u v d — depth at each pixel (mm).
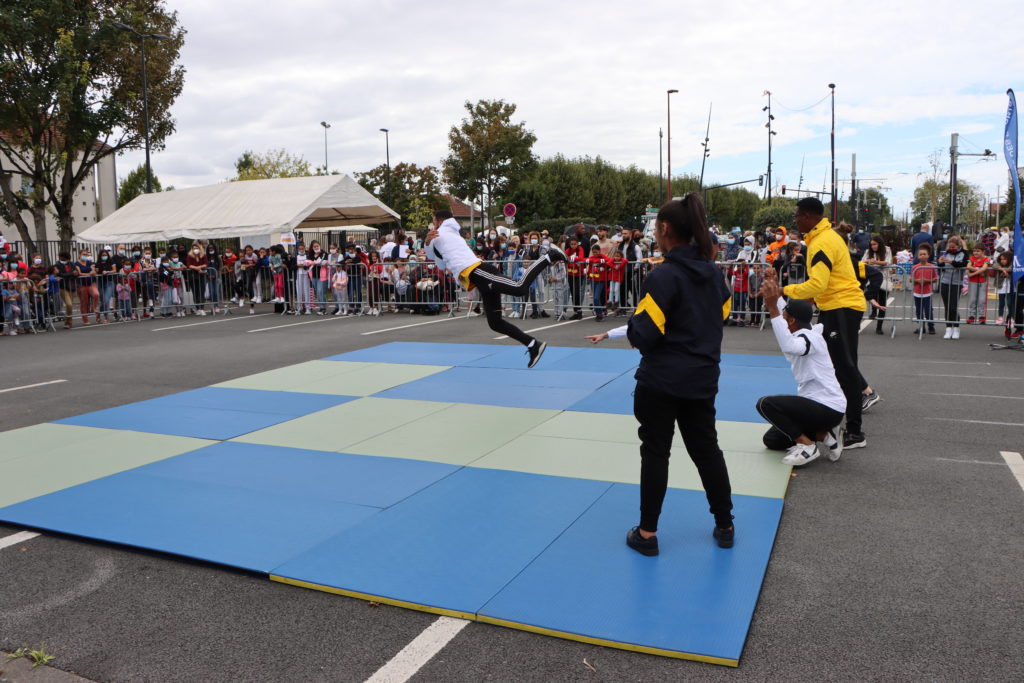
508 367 8875
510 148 34656
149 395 7855
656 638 2875
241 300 18078
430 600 3227
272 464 5293
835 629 2965
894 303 12102
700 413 3553
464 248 6723
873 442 5590
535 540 3852
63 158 29859
